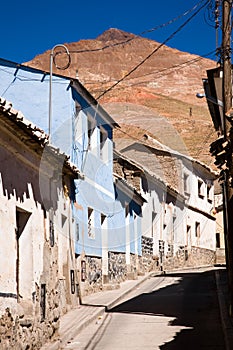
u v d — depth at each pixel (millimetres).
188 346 12148
